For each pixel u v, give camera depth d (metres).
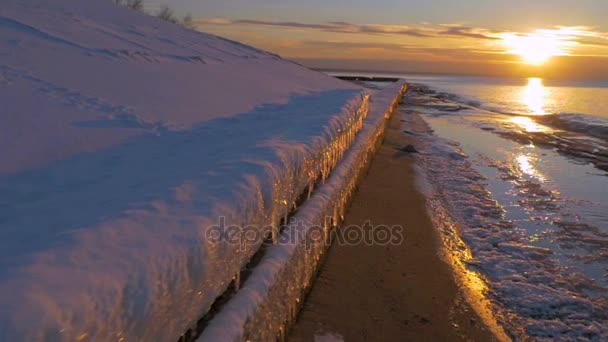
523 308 3.90
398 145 11.60
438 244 5.16
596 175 9.80
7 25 6.85
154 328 1.53
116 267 1.45
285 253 2.82
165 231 1.79
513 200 7.46
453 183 8.26
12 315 1.09
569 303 4.02
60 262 1.41
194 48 12.48
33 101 4.10
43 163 3.02
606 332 3.60
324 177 4.86
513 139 14.66
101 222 1.79
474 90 53.91
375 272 4.24
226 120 5.39
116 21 11.94
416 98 32.41
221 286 2.07
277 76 13.10
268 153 3.23
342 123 5.88
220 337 1.88
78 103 4.48
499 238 5.62
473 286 4.23
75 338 1.18
